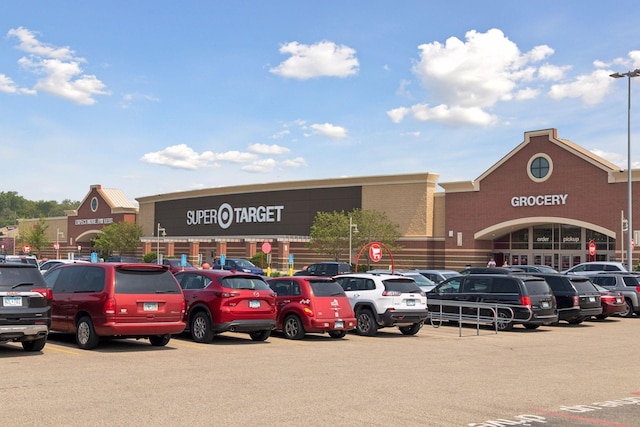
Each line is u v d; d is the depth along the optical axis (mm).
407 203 57469
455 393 9852
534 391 10195
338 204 62719
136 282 13859
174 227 80938
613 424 8109
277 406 8664
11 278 12484
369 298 18531
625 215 44688
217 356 13430
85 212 92625
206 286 15797
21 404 8469
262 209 69688
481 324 22594
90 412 8102
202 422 7707
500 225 51219
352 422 7879
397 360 13430
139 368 11562
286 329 17359
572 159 47438
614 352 15477
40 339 13062
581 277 23344
